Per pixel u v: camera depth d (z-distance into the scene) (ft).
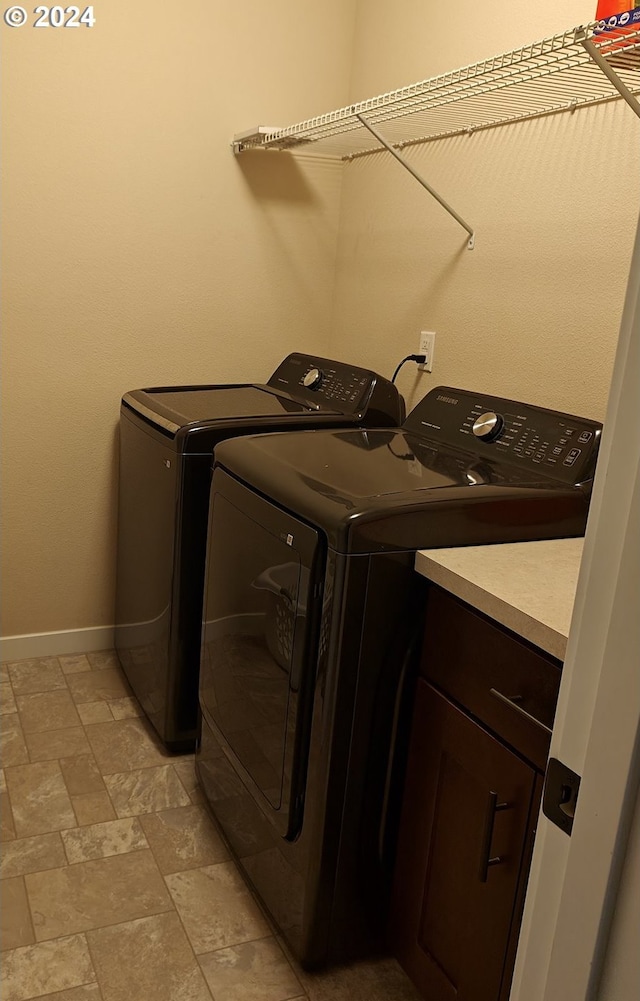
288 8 8.42
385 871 5.23
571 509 5.08
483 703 4.29
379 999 5.12
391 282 8.25
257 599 5.45
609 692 1.81
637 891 1.76
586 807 1.89
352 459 5.62
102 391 8.58
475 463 5.73
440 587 4.62
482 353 6.96
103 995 4.97
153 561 7.33
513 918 4.10
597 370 5.80
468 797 4.44
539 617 3.78
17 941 5.32
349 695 4.74
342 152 8.80
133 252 8.37
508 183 6.53
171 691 7.15
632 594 1.74
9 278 7.94
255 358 9.21
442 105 6.04
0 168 7.68
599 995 1.90
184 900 5.78
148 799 6.82
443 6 7.18
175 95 8.17
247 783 5.74
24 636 8.91
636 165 5.36
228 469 5.89
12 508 8.51
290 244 9.07
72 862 6.05
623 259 5.52
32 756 7.27
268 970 5.26
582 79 5.26
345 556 4.50
